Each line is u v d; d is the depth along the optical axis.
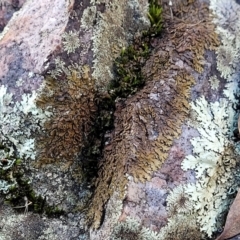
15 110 0.20
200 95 0.20
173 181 0.19
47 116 0.20
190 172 0.19
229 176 0.20
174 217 0.19
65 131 0.20
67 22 0.20
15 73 0.20
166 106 0.20
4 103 0.20
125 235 0.19
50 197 0.20
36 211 0.20
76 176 0.20
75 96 0.20
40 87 0.20
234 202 0.19
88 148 0.20
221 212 0.20
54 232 0.20
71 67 0.20
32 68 0.20
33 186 0.20
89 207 0.20
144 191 0.19
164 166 0.19
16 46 0.20
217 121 0.20
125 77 0.20
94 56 0.20
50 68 0.20
